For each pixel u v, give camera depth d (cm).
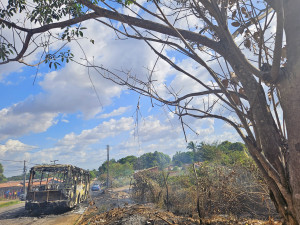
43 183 1694
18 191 5200
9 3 371
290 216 185
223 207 896
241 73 216
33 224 1243
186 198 1127
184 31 251
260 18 219
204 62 185
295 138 167
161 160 10000
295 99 169
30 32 313
